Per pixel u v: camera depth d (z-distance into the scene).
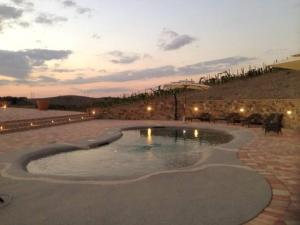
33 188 6.68
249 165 8.79
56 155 11.78
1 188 6.70
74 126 21.41
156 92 31.09
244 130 17.88
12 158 10.01
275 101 20.06
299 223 4.75
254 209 5.32
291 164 8.90
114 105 29.64
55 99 44.00
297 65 6.04
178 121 24.78
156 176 7.57
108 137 15.43
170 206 5.52
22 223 4.84
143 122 24.16
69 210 5.38
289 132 16.78
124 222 4.84
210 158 9.80
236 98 25.45
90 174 8.85
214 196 6.05
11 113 26.77
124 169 9.49
